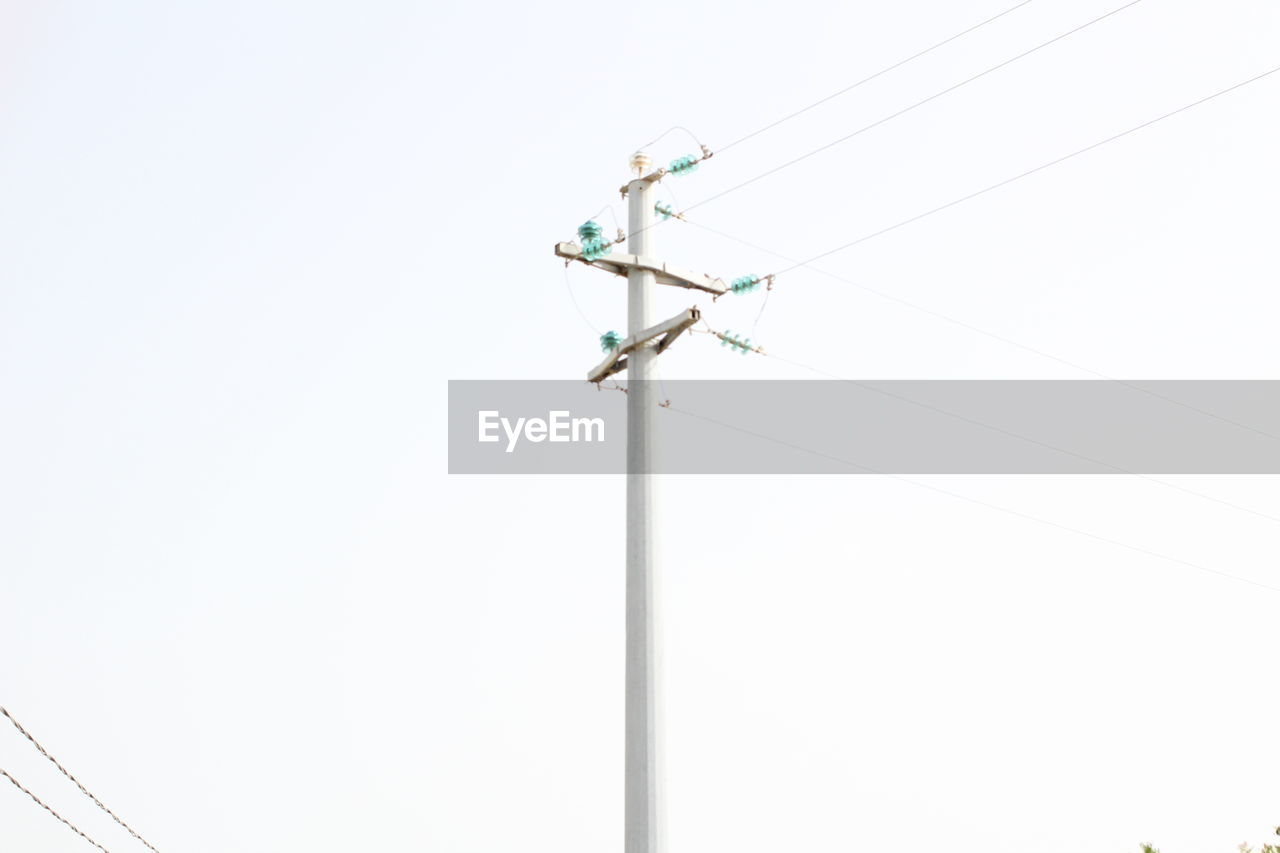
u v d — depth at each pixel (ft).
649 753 42.06
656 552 44.70
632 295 48.85
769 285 51.39
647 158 50.72
